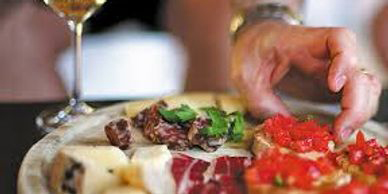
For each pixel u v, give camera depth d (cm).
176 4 119
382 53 113
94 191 50
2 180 59
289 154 54
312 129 61
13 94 101
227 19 114
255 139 62
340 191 48
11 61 101
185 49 119
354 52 65
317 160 54
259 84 70
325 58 67
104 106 75
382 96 79
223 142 62
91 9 68
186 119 63
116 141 60
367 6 117
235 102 72
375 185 49
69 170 51
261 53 71
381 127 69
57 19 104
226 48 115
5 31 101
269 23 73
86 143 62
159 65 137
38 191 52
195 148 62
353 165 55
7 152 64
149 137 63
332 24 118
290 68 71
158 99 73
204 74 117
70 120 68
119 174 51
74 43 72
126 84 131
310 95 74
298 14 78
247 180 50
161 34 137
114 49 137
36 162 57
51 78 105
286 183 49
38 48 103
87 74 131
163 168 52
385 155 56
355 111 64
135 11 136
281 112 69
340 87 64
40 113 72
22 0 101
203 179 52
